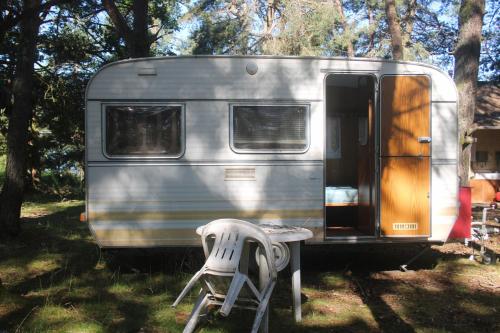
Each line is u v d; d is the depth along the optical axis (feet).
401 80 20.25
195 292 18.34
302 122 20.04
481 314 16.38
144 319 15.69
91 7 48.88
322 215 19.98
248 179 19.85
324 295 18.39
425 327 15.17
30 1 27.86
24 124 28.25
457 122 20.42
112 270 21.31
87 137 19.56
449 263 22.79
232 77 19.85
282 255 14.89
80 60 50.65
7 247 25.67
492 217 36.01
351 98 25.55
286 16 63.82
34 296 17.84
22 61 28.14
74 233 29.84
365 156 22.18
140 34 30.83
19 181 28.14
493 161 47.73
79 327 14.87
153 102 19.75
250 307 13.71
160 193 19.69
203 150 19.77
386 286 19.53
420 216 20.22
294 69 20.02
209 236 14.38
